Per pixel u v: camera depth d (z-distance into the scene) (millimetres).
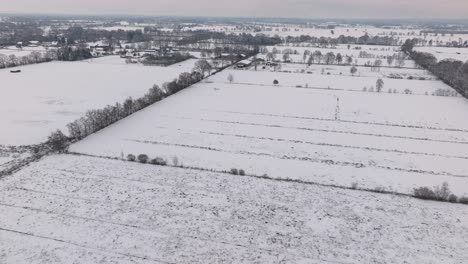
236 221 42938
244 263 36312
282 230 41469
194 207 45531
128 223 42062
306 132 72000
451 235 40750
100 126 70812
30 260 35688
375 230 41594
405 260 36938
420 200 47719
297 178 53500
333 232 41250
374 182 52500
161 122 75750
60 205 45062
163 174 53688
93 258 36344
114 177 52375
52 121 74625
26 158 57469
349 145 65875
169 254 37250
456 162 59344
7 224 41094
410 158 60719
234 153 61594
